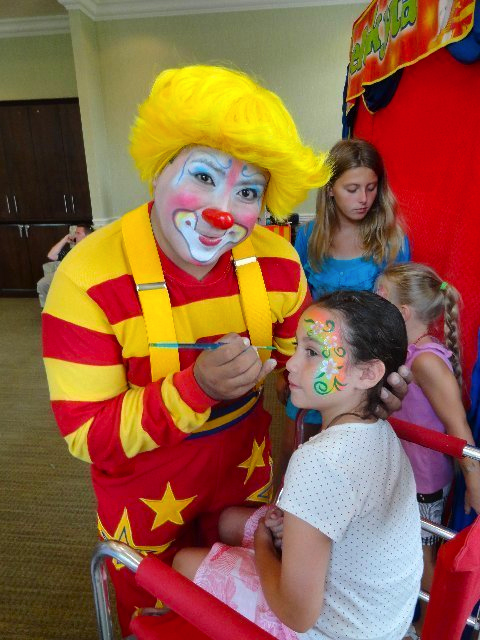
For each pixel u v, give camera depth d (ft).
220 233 2.51
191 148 2.45
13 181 16.48
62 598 5.09
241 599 2.81
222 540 3.40
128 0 14.38
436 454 3.98
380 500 2.41
